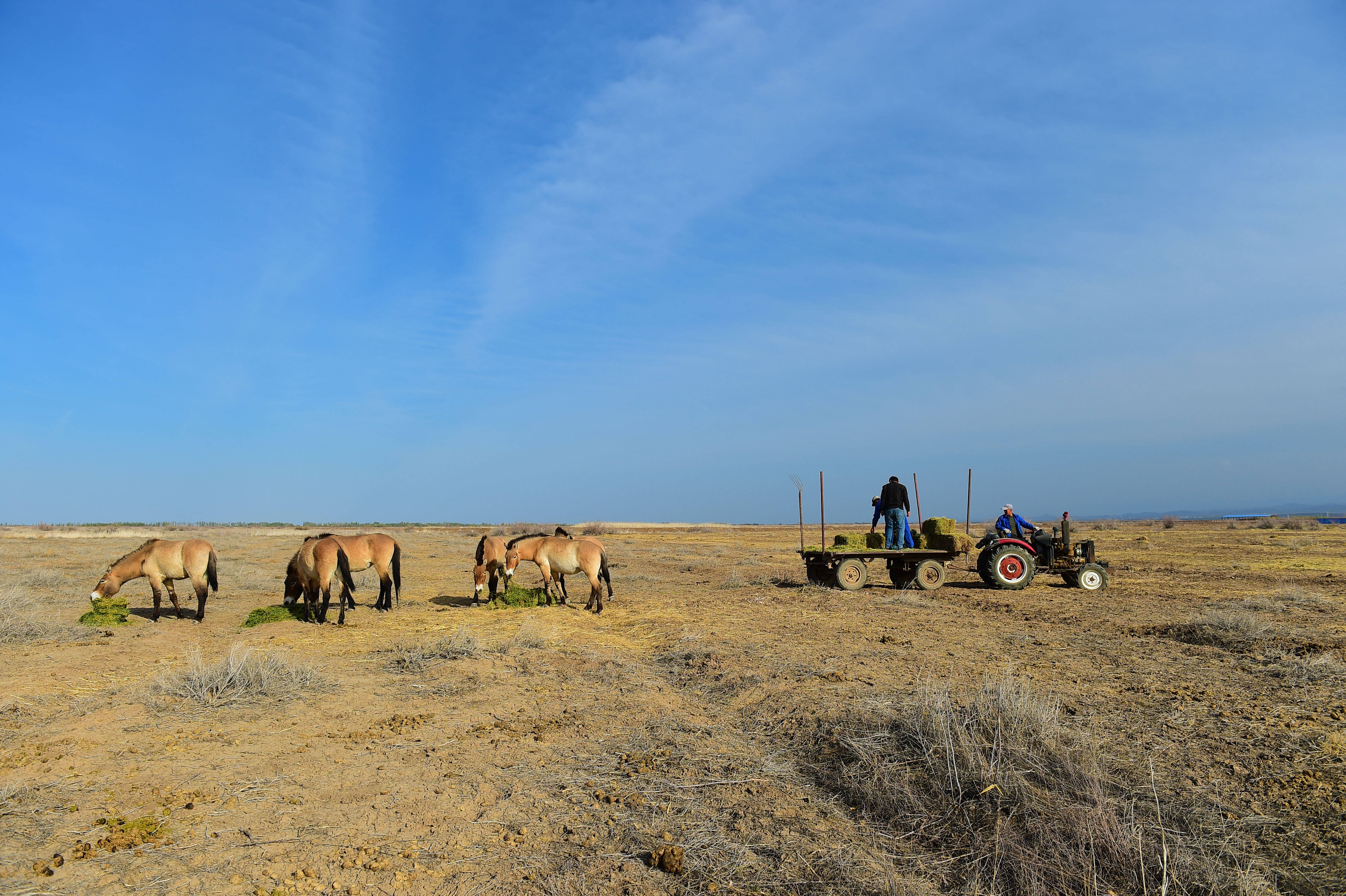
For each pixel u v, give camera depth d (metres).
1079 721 6.98
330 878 4.69
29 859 4.82
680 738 7.23
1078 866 4.59
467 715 8.14
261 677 8.98
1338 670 8.66
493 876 4.71
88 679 9.19
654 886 4.58
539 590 16.77
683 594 18.34
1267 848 4.75
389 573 15.68
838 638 11.71
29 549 31.06
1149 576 20.55
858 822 5.46
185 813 5.59
